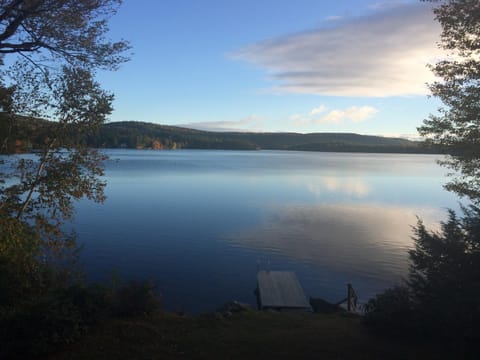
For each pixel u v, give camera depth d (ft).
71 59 32.53
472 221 20.68
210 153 647.97
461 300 17.79
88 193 36.35
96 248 71.67
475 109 30.83
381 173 265.54
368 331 21.76
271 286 51.55
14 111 32.86
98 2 30.60
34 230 33.04
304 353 18.47
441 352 18.08
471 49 30.68
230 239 80.12
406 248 74.90
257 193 151.12
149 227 88.79
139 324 21.68
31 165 35.29
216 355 18.20
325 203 129.49
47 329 17.61
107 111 35.27
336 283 58.18
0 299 23.73
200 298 52.37
